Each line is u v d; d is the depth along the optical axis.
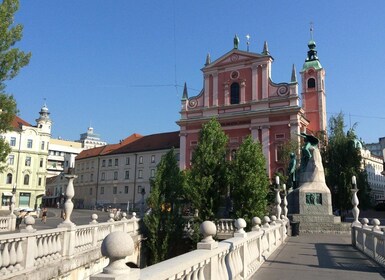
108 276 3.33
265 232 12.10
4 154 16.20
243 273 8.23
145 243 23.09
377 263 11.16
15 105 15.66
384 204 53.66
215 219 25.47
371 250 12.41
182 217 24.61
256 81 51.31
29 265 8.68
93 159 78.62
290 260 11.63
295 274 9.26
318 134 47.25
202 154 27.64
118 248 3.40
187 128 54.75
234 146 50.75
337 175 40.50
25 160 65.94
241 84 52.16
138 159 70.75
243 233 8.58
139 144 72.81
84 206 78.44
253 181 25.91
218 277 6.39
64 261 10.55
